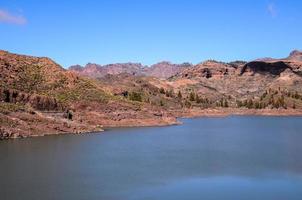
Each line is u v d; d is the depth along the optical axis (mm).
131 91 197750
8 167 52812
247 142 86562
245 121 171375
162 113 138375
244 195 42031
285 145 81500
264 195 42062
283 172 53031
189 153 68562
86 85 133500
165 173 51906
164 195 41875
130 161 59625
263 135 104000
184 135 99500
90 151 67500
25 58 134500
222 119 187125
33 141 75938
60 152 64812
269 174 51781
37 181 46188
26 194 41125
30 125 85750
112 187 44469
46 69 132375
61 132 90500
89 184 45469
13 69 123750
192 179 48688
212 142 85625
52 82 125688
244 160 61844
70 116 104062
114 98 131750
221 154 67875
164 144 79938
